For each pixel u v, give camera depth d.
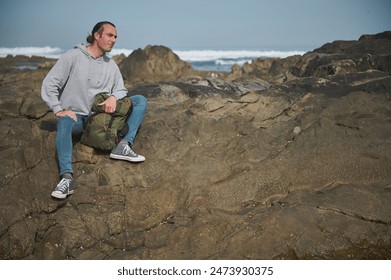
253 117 5.56
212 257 3.59
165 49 15.69
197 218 3.91
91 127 4.30
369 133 4.80
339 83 6.39
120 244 3.78
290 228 3.77
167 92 6.23
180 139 4.84
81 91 4.31
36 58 25.20
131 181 4.21
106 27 4.22
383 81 6.18
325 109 5.34
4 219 3.74
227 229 3.79
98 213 3.94
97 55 4.34
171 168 4.38
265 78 10.41
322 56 8.42
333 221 3.81
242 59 46.44
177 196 4.16
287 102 5.68
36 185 4.14
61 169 4.07
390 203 3.94
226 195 4.21
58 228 3.81
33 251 3.71
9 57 24.81
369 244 3.68
